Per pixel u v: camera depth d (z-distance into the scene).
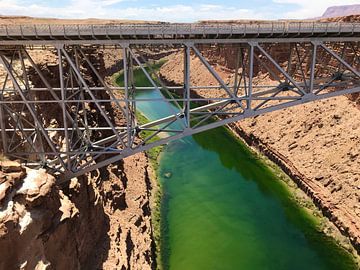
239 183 41.22
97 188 26.73
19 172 17.12
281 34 22.22
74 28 20.59
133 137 23.95
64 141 28.03
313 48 23.27
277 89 25.53
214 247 30.45
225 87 22.58
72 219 18.89
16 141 23.30
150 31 20.92
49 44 21.06
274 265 28.58
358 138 37.59
